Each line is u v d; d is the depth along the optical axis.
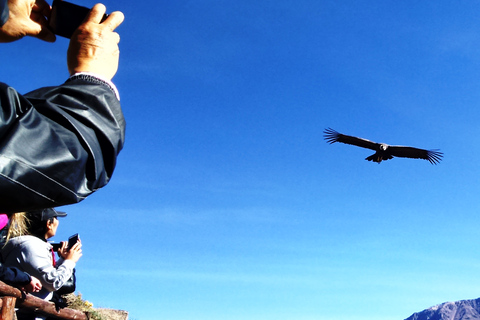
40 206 1.05
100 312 9.88
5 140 1.01
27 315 4.64
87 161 1.14
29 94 1.17
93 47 1.32
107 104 1.24
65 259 4.78
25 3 1.20
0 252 4.43
